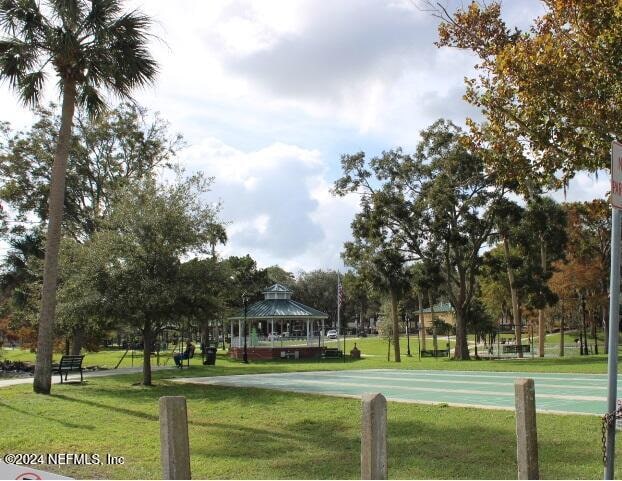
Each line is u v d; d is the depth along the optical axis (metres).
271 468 8.37
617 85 10.02
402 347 71.62
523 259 43.53
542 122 10.80
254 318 53.12
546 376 21.77
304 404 15.26
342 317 115.25
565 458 8.30
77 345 34.59
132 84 19.84
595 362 30.73
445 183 39.38
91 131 37.81
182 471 4.66
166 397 4.73
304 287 113.06
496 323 66.56
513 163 11.66
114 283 20.31
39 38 18.95
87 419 13.27
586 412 12.26
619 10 9.41
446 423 11.62
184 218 21.39
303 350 50.97
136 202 21.38
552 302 40.72
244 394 17.91
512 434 10.35
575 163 10.78
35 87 19.38
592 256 46.41
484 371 25.55
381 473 4.48
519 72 10.39
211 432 11.55
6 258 38.16
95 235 22.19
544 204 39.72
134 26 19.23
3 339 48.75
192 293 20.53
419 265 43.00
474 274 42.84
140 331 23.73
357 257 43.53
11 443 10.08
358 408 14.25
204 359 40.72
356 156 41.81
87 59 19.27
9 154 37.47
